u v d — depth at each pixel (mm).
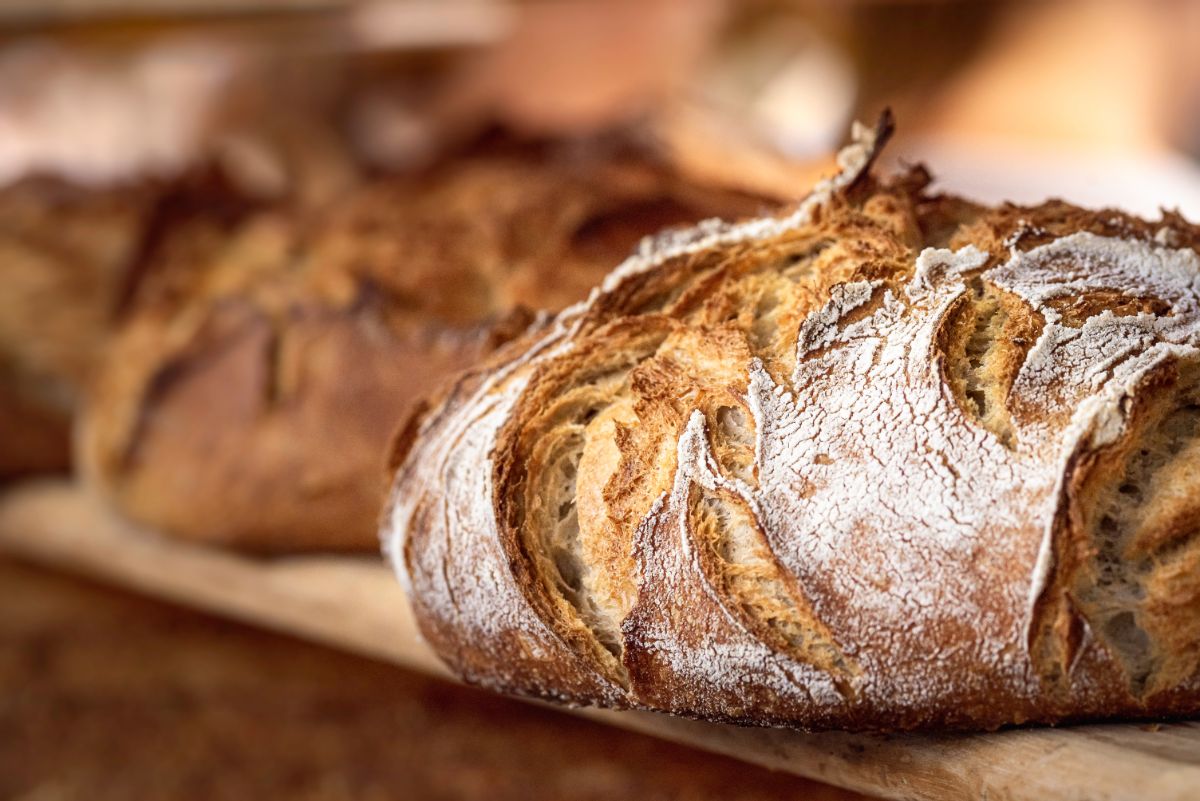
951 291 409
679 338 430
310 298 550
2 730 574
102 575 603
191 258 615
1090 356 394
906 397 398
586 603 421
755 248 441
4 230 664
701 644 404
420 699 558
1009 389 393
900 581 390
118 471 579
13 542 626
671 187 529
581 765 508
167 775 541
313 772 531
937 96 763
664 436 416
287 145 826
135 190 698
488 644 434
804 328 411
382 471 489
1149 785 375
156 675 595
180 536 560
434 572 443
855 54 797
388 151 864
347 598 509
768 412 407
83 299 658
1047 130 732
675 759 500
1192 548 385
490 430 439
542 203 535
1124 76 731
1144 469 392
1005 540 385
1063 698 388
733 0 827
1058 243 416
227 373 557
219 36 900
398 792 515
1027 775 387
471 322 516
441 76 912
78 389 661
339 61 876
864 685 394
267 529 535
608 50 867
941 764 398
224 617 635
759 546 400
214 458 550
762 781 481
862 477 396
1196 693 386
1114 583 388
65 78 888
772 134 604
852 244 429
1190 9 720
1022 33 757
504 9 909
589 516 420
